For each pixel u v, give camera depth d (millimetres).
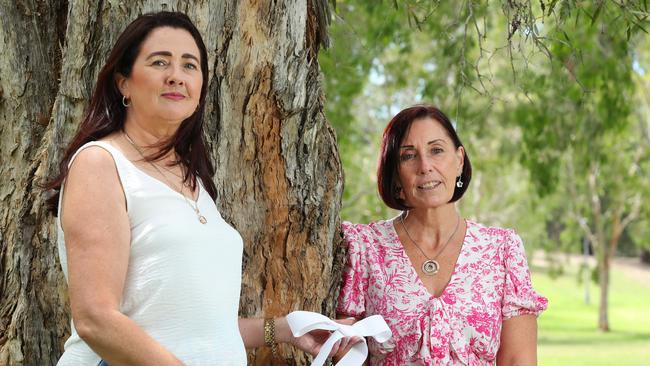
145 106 2355
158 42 2354
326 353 2762
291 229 3193
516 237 3488
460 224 3506
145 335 2127
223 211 3049
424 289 3373
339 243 3408
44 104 3092
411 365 3314
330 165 3305
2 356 2945
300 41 3084
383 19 7410
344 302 3406
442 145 3410
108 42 2865
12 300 2971
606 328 24547
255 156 3094
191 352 2221
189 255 2258
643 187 19953
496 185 23375
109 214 2180
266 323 2961
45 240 2920
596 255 24469
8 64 3055
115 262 2154
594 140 9750
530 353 3379
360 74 9156
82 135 2355
